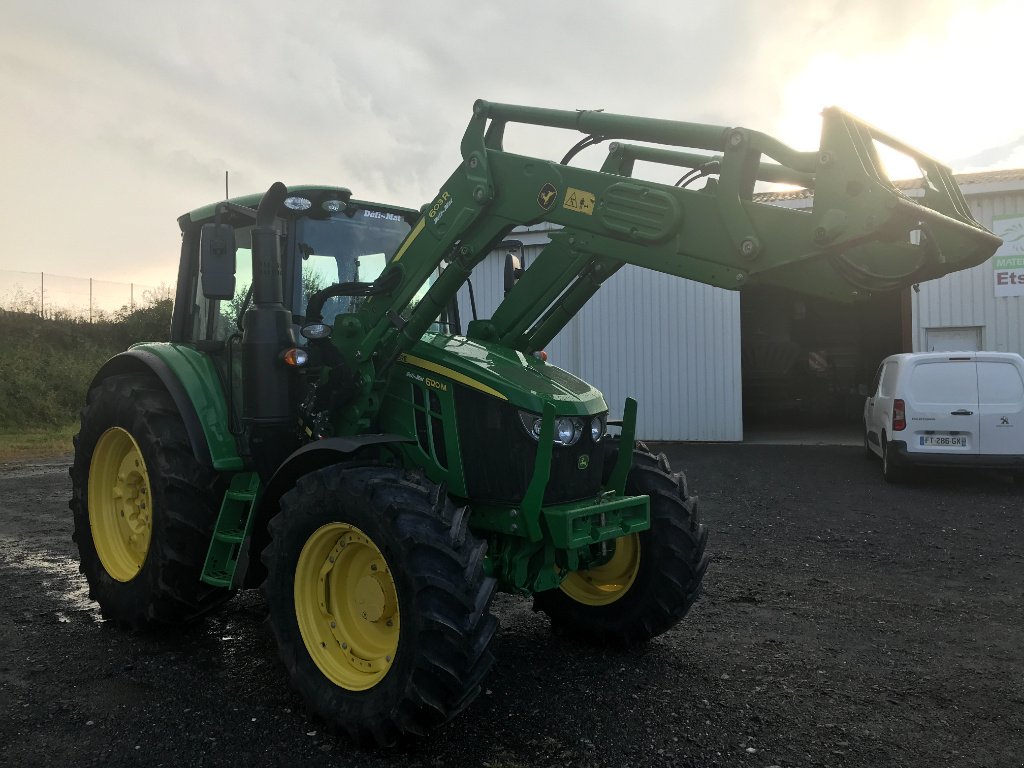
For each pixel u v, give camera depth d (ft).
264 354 11.82
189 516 13.03
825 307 62.28
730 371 48.44
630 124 10.34
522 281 13.92
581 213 10.63
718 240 9.52
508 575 11.37
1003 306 44.37
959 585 17.48
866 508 26.89
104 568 14.69
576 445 11.59
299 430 12.21
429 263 11.52
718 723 10.53
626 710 10.94
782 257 9.01
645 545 13.29
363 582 10.41
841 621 14.97
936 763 9.45
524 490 11.05
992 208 44.19
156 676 12.21
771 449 44.39
